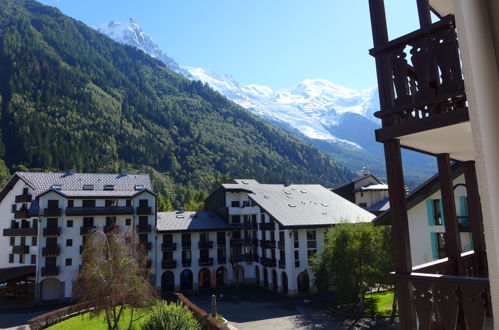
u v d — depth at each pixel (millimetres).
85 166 133500
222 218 57750
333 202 56719
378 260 30828
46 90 167750
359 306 36969
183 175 157875
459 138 5688
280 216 47656
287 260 46062
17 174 52031
